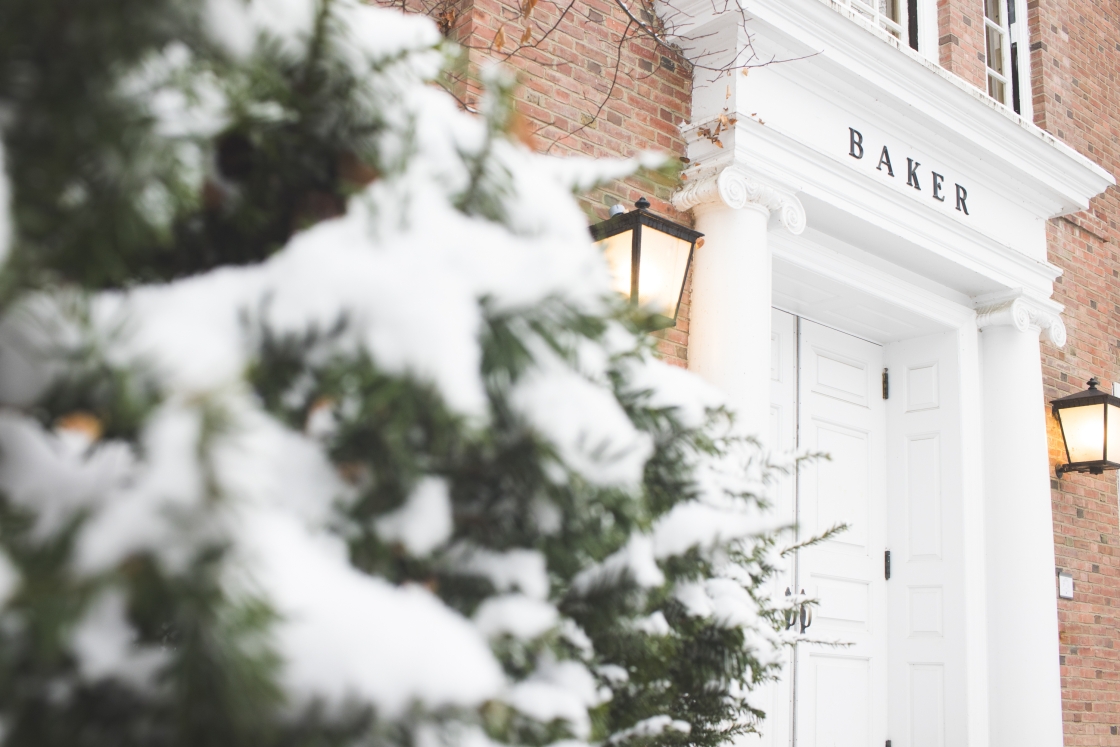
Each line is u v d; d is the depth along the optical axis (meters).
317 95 0.91
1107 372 6.89
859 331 6.04
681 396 1.22
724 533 1.22
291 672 0.57
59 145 0.64
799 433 5.61
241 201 0.88
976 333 6.03
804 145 4.66
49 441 0.60
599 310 0.86
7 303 0.55
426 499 0.75
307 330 0.67
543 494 0.85
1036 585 5.58
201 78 0.76
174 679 0.52
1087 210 7.05
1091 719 6.13
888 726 5.63
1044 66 6.89
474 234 0.82
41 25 0.62
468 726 0.68
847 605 5.61
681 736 1.42
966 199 5.69
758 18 4.43
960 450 5.76
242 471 0.52
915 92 5.12
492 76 0.99
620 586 1.04
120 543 0.51
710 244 4.47
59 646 0.49
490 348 0.78
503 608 0.85
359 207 0.78
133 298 0.65
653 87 4.56
